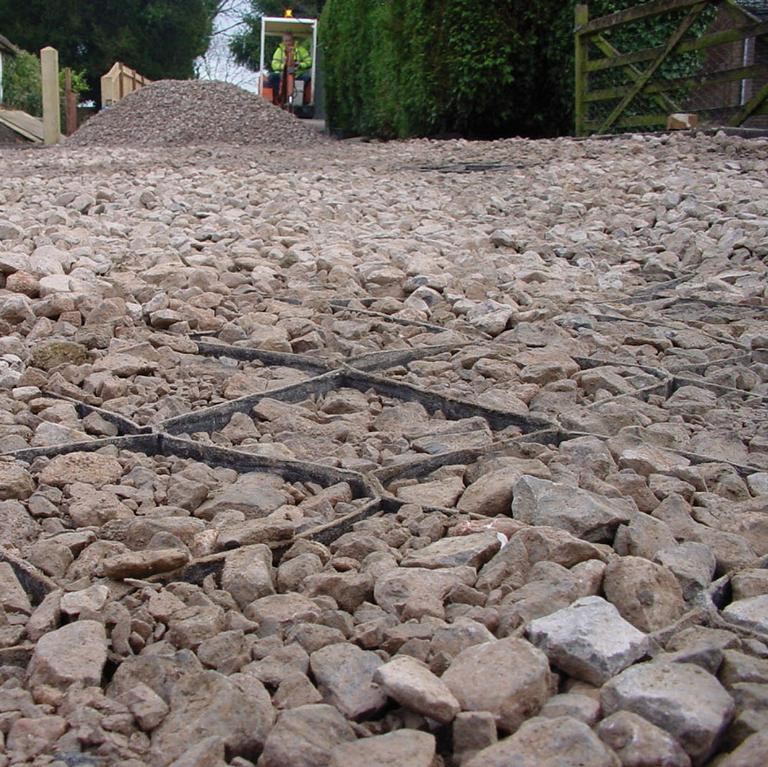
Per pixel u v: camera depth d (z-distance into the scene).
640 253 6.33
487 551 2.28
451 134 15.74
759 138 10.30
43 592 2.18
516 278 5.58
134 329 4.22
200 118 20.89
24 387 3.52
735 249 6.24
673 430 3.25
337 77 21.23
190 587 2.15
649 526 2.38
